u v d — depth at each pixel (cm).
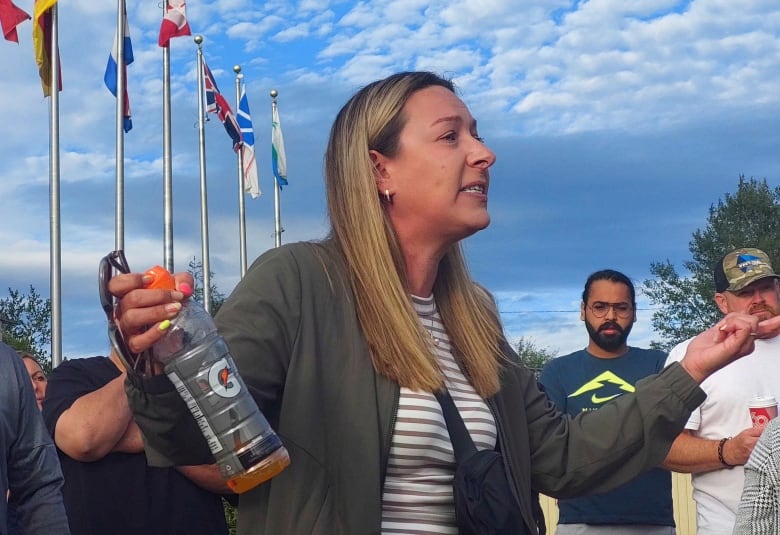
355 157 230
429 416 211
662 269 4978
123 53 1562
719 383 462
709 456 444
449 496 213
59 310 1459
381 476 204
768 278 496
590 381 591
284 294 207
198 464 189
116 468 333
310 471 199
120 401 328
